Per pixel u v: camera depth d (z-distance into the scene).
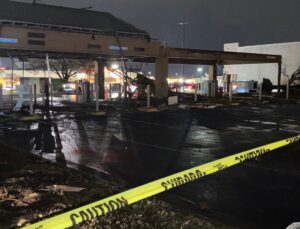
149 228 4.55
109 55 23.97
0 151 9.26
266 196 6.17
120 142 11.20
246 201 5.93
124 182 6.85
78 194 5.82
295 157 9.05
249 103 27.42
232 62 34.22
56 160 8.62
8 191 5.90
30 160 8.29
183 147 10.49
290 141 9.23
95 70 28.31
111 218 4.79
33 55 24.03
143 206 5.32
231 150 10.06
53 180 6.61
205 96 31.06
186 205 5.68
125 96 25.80
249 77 58.81
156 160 8.77
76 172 7.42
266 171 7.73
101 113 18.91
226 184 6.79
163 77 25.80
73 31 21.58
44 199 5.55
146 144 10.90
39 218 4.83
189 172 5.60
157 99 25.55
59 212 5.03
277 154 9.41
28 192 5.87
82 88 27.64
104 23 23.31
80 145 10.62
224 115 19.25
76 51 21.80
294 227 3.89
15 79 45.34
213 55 28.91
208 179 7.07
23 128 13.91
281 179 7.16
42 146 10.40
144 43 24.55
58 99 29.56
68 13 22.75
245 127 14.83
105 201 4.38
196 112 20.53
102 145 10.66
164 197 6.02
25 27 19.92
